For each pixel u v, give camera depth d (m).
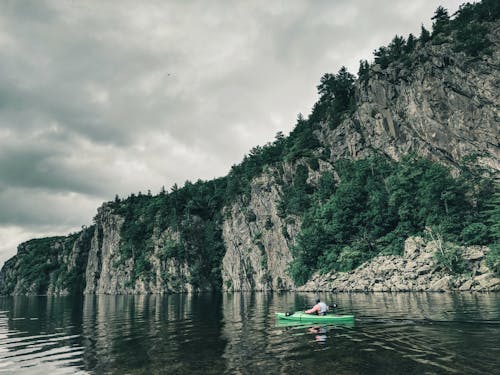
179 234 154.12
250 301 61.97
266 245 122.06
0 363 17.62
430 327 21.98
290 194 120.75
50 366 16.62
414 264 68.31
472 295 46.78
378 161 104.88
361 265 82.12
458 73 93.88
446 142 92.75
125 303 74.38
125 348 20.16
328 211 100.06
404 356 15.12
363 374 12.90
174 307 54.00
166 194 185.12
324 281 85.06
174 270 147.25
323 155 122.56
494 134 85.06
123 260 171.38
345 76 144.12
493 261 58.84
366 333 21.03
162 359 16.86
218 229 155.88
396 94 107.62
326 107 147.00
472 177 82.56
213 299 76.56
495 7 100.31
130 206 195.38
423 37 111.94
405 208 82.62
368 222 91.38
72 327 31.69
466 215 75.44
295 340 20.03
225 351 17.98
